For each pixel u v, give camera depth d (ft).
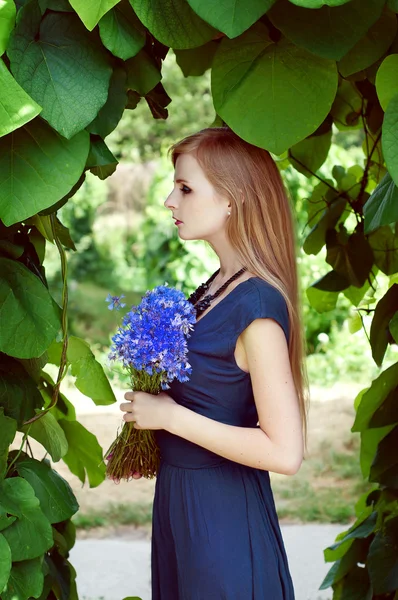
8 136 4.91
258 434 5.75
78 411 21.26
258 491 6.19
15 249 5.64
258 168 6.30
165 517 6.23
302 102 5.35
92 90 4.91
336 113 8.69
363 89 7.73
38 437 6.59
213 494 6.01
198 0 4.61
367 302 9.21
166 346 5.69
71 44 4.95
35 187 4.88
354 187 9.21
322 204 9.43
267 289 5.94
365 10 4.94
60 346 7.00
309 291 9.36
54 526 7.67
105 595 12.26
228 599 5.87
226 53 5.46
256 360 5.80
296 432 5.74
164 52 6.19
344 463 17.85
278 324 5.86
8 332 5.35
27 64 4.77
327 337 23.56
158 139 33.99
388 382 7.47
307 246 9.18
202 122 33.94
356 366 23.13
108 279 30.07
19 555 5.44
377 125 8.29
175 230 25.32
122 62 5.32
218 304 6.04
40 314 5.44
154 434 6.31
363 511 8.57
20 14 4.72
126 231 31.42
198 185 6.20
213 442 5.74
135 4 4.91
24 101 4.47
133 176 32.24
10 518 5.41
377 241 8.87
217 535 5.95
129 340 5.75
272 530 6.23
